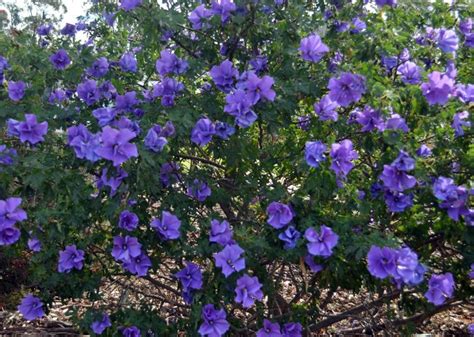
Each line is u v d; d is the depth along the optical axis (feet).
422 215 8.84
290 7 8.98
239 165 9.19
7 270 13.41
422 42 9.30
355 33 9.39
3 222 7.66
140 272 8.45
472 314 13.61
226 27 9.07
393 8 9.62
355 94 7.91
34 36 10.18
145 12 8.65
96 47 10.62
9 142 9.33
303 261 8.68
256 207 9.89
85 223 8.57
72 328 12.09
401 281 7.24
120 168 7.66
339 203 8.32
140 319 8.70
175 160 9.20
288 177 9.55
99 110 8.38
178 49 9.64
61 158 8.18
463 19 9.66
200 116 8.54
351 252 7.77
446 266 9.01
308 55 8.61
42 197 8.60
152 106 8.78
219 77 8.54
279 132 9.32
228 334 9.32
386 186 8.00
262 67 9.15
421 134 8.20
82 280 8.83
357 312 10.52
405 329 9.86
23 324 12.28
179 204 8.67
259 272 8.89
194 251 8.27
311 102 9.39
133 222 8.13
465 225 8.32
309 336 9.60
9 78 9.57
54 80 9.55
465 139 8.30
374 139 8.27
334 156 7.72
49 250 8.60
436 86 7.74
